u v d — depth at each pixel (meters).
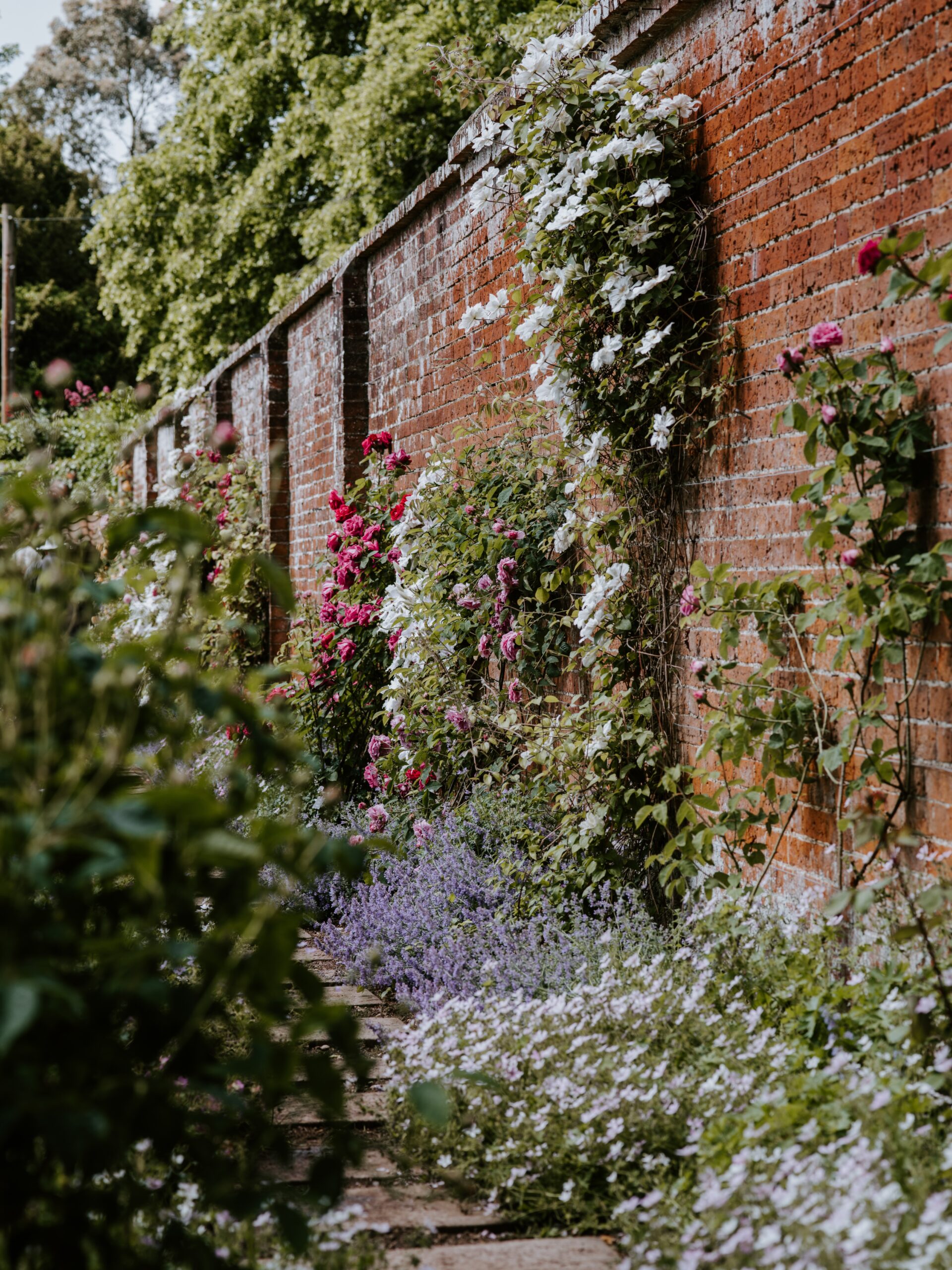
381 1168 2.72
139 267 21.28
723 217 3.88
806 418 3.11
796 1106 2.46
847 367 3.03
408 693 5.53
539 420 5.20
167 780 1.92
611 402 4.38
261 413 10.41
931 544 2.92
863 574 2.99
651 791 4.24
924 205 2.93
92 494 2.31
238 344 20.28
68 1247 1.69
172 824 1.71
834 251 3.30
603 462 4.47
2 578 1.88
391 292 7.36
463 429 5.48
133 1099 1.68
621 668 4.39
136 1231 2.03
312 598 8.67
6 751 1.63
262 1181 2.28
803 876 3.48
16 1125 1.50
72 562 2.18
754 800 3.50
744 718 3.45
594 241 4.33
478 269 5.87
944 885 2.55
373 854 4.98
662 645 4.23
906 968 2.86
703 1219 2.16
